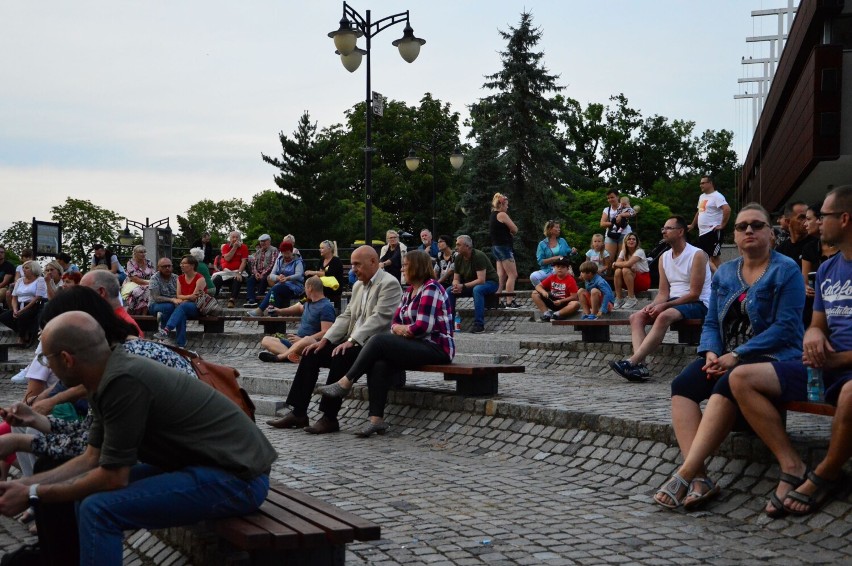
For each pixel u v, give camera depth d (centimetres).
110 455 393
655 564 473
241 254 2258
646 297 1658
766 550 491
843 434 510
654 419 729
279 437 920
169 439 407
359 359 919
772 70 3575
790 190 2541
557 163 4797
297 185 6600
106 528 392
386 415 988
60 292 444
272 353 1481
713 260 1584
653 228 6688
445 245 1827
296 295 1897
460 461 780
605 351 1215
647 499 618
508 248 1781
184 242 7262
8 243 8769
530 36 4853
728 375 571
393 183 6519
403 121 6669
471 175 4734
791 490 541
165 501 398
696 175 8531
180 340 1664
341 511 427
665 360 1121
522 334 1566
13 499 396
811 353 537
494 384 946
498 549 508
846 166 2127
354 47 1883
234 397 502
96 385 405
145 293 1791
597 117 8525
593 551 500
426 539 532
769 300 597
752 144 3962
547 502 620
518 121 4731
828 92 1911
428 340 939
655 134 8512
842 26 2059
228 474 410
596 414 767
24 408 482
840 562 463
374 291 958
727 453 618
